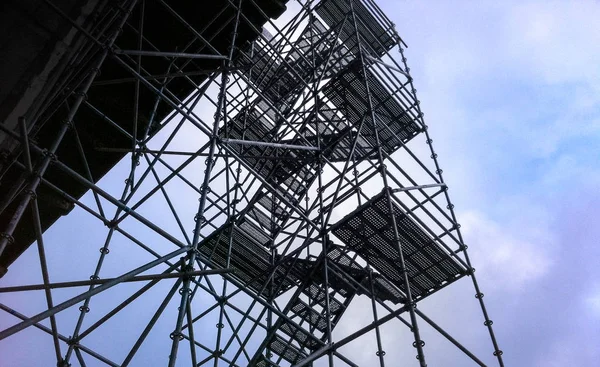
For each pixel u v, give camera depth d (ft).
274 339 41.04
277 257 46.93
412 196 42.55
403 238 39.70
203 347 39.27
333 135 50.29
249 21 43.80
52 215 45.62
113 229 36.29
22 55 24.91
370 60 52.54
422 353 28.96
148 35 43.75
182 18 40.60
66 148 44.52
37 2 25.66
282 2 45.91
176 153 39.09
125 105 45.06
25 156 21.98
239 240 45.73
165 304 25.21
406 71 59.41
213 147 32.96
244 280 47.11
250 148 54.29
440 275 42.19
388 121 53.47
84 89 25.98
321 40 57.41
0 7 24.99
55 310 20.17
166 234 29.96
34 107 25.58
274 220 53.67
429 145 51.21
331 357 32.68
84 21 27.12
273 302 45.21
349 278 42.32
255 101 54.65
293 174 53.72
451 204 45.75
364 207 37.99
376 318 37.27
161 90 42.01
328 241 43.37
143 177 38.19
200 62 46.44
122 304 29.55
